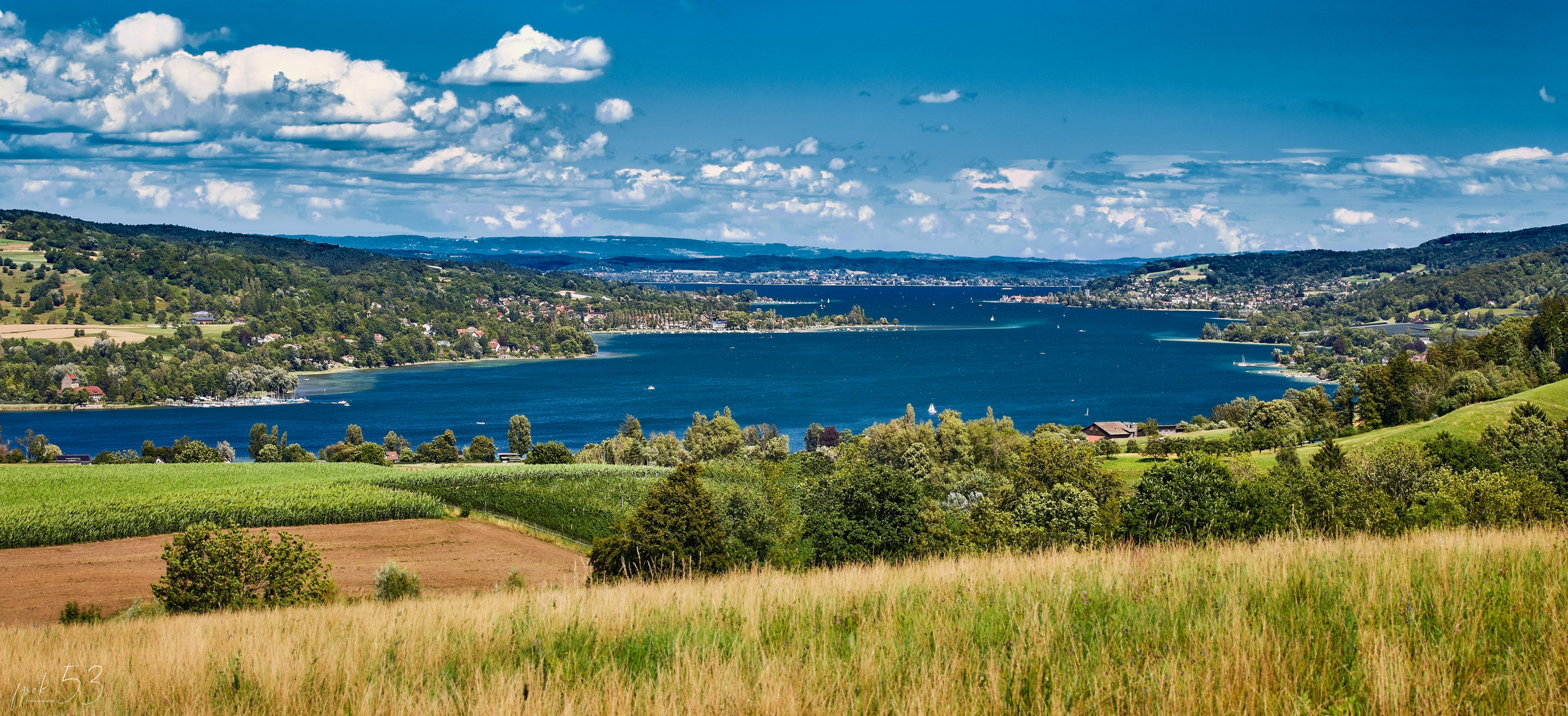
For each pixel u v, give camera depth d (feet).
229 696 25.54
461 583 148.56
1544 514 102.99
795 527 143.33
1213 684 19.17
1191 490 102.68
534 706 21.42
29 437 458.91
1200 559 36.63
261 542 102.42
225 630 42.86
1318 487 120.47
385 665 27.02
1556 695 17.94
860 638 25.72
